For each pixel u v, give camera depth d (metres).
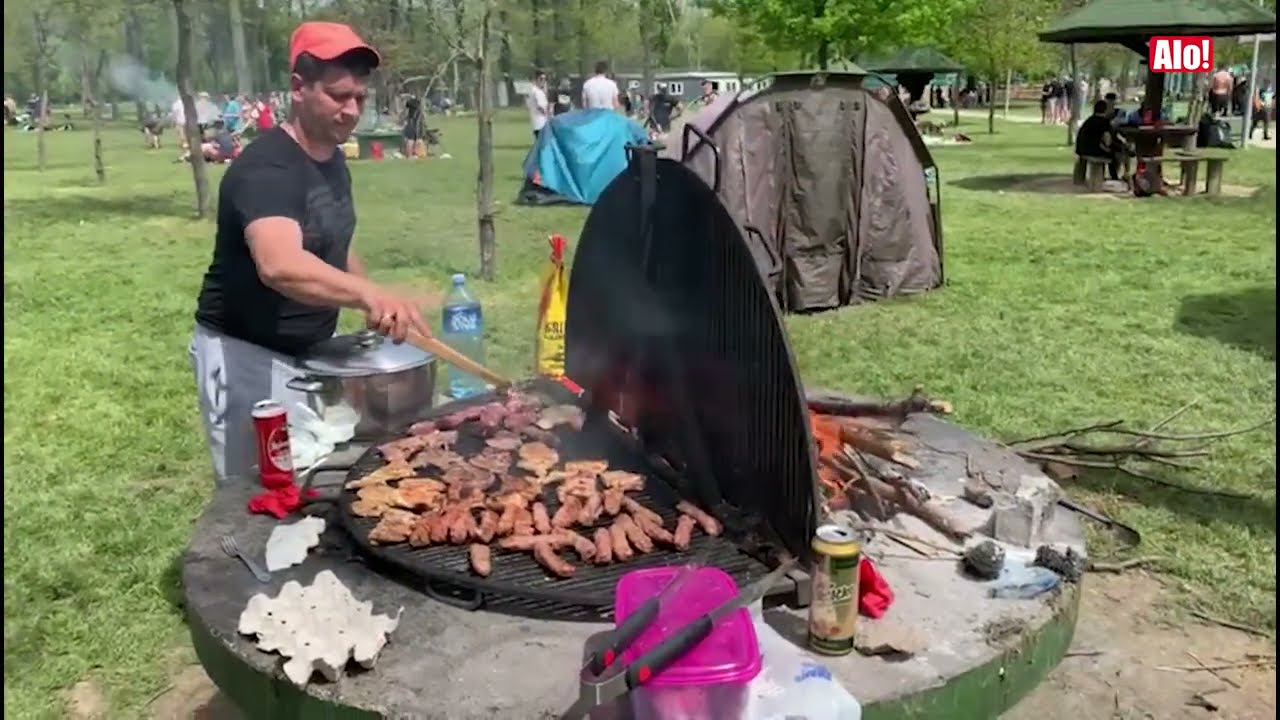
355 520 2.48
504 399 3.33
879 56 23.94
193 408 5.73
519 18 11.59
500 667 2.00
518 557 2.31
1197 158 14.62
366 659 1.98
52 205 14.62
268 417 2.71
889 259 8.38
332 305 2.75
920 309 8.00
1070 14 16.03
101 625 3.47
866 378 6.11
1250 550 3.81
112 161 22.12
